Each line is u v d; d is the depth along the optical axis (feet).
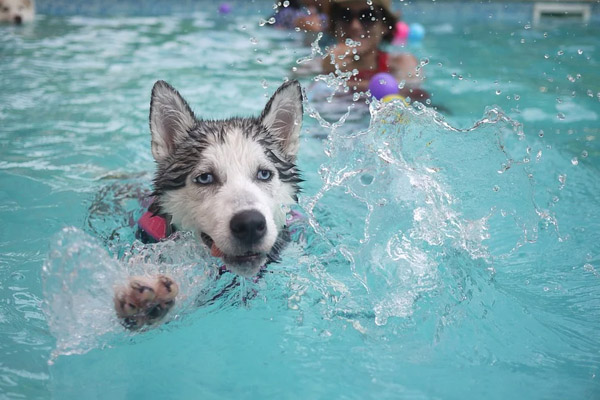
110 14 10.51
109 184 4.06
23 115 5.25
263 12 10.77
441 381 2.55
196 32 9.03
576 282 3.18
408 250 3.17
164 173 3.27
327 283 3.15
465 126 4.92
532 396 2.48
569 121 5.24
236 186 3.05
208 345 2.76
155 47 7.99
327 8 6.33
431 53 7.70
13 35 8.44
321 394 2.49
